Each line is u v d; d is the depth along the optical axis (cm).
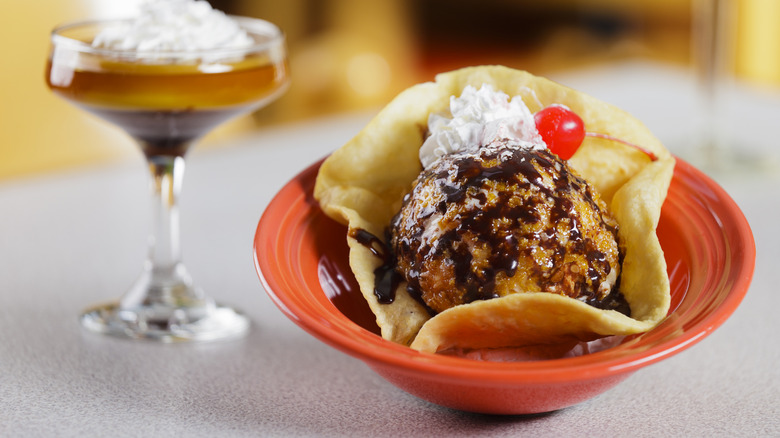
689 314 55
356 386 61
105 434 57
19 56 104
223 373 62
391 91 167
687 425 58
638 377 62
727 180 86
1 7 103
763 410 59
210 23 68
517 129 59
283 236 60
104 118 67
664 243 61
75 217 82
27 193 86
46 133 107
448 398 57
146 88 64
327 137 98
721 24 92
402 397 60
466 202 57
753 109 106
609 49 184
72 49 65
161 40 66
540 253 56
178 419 58
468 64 187
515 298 54
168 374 62
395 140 61
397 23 172
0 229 79
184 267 73
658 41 184
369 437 57
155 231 70
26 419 58
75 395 60
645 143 60
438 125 60
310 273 60
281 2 157
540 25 187
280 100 151
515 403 56
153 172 69
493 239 56
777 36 129
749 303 69
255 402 60
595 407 59
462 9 183
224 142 109
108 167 93
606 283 58
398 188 62
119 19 70
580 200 57
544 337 56
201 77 65
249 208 83
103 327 66
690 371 62
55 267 74
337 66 157
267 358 64
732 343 65
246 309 69
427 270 57
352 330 55
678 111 103
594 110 60
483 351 57
